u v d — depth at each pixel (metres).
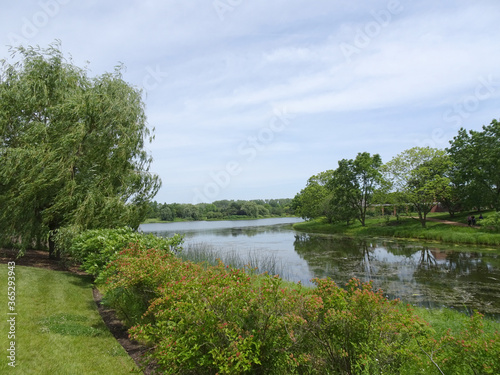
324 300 4.01
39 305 7.05
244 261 18.11
